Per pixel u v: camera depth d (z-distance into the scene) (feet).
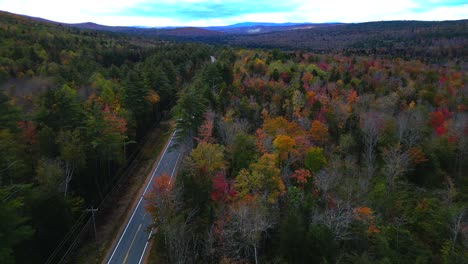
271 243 110.73
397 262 106.01
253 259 105.40
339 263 98.99
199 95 173.37
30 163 128.67
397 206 132.57
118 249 118.42
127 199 147.54
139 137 205.57
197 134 158.30
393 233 116.67
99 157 148.97
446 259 108.06
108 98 191.11
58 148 131.75
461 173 160.86
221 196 118.93
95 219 133.18
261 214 104.32
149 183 159.63
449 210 125.70
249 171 125.90
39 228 106.01
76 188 136.67
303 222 107.65
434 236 119.96
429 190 145.79
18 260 97.60
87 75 278.67
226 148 146.00
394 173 146.20
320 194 128.67
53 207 108.58
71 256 113.39
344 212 113.39
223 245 100.42
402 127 162.71
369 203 128.16
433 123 182.39
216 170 131.64
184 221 109.50
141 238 123.65
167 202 110.93
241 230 99.50
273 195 116.88
